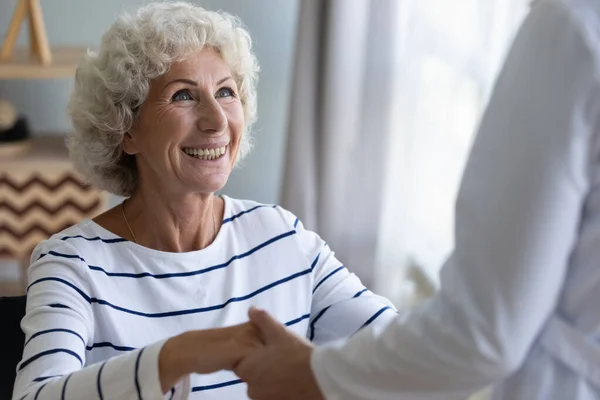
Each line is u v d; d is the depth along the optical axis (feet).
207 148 5.00
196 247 5.18
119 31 5.01
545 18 2.96
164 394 3.94
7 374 5.05
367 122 10.16
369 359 3.24
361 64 10.01
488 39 8.64
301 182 10.38
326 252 5.53
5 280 11.12
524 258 2.95
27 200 9.34
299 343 3.62
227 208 5.38
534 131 2.93
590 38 2.86
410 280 11.21
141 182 5.15
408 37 10.13
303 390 3.54
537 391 3.28
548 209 2.92
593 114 2.88
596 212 3.03
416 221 10.87
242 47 5.32
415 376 3.17
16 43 10.49
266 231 5.39
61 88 10.74
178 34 4.94
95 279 4.84
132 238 5.09
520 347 3.03
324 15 9.95
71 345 4.44
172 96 4.96
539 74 2.94
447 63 9.83
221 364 3.76
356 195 10.41
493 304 2.99
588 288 3.13
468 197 3.10
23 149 9.71
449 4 9.62
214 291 5.12
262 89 11.24
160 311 4.97
